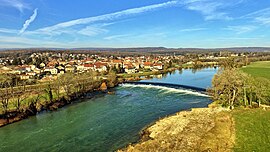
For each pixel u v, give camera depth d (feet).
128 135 175.63
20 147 164.66
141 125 197.77
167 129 171.22
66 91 330.75
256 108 202.90
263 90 226.17
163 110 246.06
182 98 306.55
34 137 183.32
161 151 129.29
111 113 244.42
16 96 303.48
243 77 233.55
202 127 162.91
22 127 211.00
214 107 233.35
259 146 120.16
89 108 272.92
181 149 127.34
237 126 152.25
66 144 166.20
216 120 172.76
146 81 497.46
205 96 312.09
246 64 596.29
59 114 250.57
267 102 226.58
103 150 152.35
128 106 273.13
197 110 221.25
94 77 457.68
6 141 177.58
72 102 310.04
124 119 219.20
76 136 181.16
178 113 217.15
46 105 278.26
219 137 137.39
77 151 153.79
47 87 353.51
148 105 273.54
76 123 214.69
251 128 146.30
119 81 493.77
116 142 163.84
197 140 138.21
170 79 515.91
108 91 387.75
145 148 138.21
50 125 212.64
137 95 342.64
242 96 238.68
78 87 362.12
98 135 180.65
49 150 157.48
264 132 138.51
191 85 414.82
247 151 115.14
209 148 122.93
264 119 162.20
